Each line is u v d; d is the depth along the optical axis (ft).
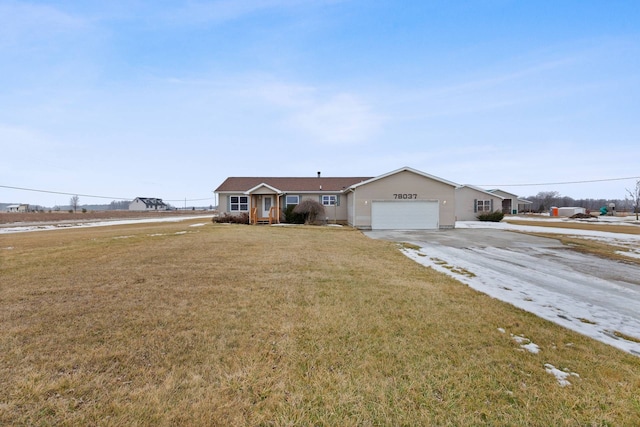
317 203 73.05
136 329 11.44
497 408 7.30
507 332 11.79
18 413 6.82
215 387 7.95
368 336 11.16
